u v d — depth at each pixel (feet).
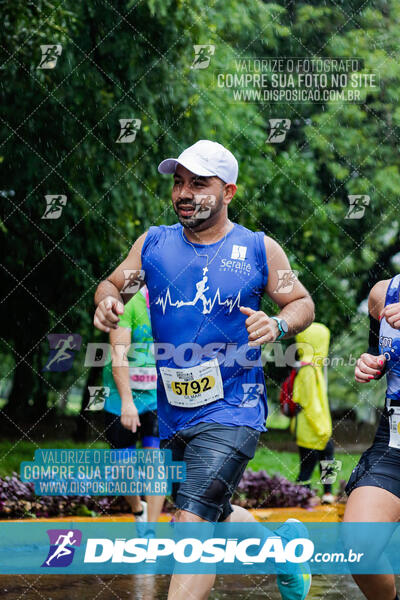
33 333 56.18
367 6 54.85
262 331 15.06
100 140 41.78
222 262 15.80
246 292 15.79
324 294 53.01
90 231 42.68
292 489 36.91
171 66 43.09
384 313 14.33
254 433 15.67
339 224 53.36
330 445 35.14
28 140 41.14
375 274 55.62
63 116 41.22
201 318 15.67
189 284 15.78
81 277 44.70
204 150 15.79
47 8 39.34
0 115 40.86
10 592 19.67
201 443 15.46
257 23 49.57
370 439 62.59
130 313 24.41
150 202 42.80
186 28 43.16
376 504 13.98
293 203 51.13
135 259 16.46
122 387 23.68
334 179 54.44
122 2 42.01
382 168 54.60
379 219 54.75
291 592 17.37
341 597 20.01
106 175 42.06
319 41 54.08
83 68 41.14
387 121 54.70
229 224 16.29
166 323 15.89
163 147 42.96
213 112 44.98
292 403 34.47
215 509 15.06
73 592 19.71
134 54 42.14
